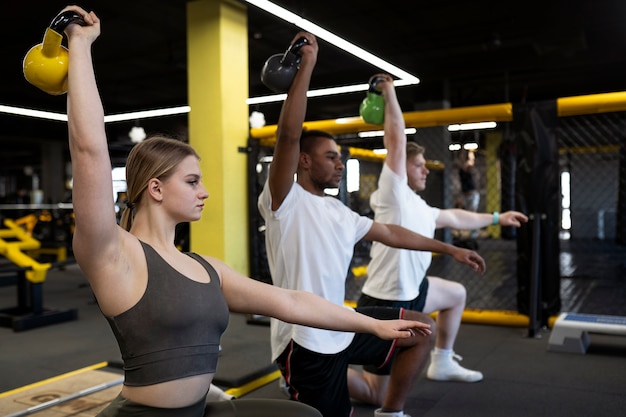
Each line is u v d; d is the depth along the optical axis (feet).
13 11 21.43
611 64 32.94
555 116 13.52
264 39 26.66
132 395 3.67
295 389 6.55
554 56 28.53
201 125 17.44
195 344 3.75
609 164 44.16
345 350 6.60
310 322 4.42
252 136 17.67
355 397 9.04
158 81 36.29
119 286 3.55
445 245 6.82
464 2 22.50
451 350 10.32
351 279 23.30
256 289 4.35
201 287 3.87
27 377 11.01
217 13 17.17
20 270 15.61
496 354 11.92
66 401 8.73
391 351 6.98
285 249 6.52
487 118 13.99
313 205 6.63
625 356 11.66
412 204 8.95
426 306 9.41
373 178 42.11
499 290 21.26
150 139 4.08
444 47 29.43
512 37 27.63
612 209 44.09
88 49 3.56
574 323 12.10
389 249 8.77
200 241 17.29
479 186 51.08
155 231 3.99
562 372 10.61
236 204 17.38
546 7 19.49
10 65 31.40
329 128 15.75
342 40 16.07
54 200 56.75
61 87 3.81
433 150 35.94
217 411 4.10
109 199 3.48
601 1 20.01
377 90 8.97
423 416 8.50
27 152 67.67
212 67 17.28
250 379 10.16
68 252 36.32
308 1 22.33
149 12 22.48
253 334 13.71
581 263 28.73
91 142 3.38
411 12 23.90
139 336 3.59
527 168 13.82
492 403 9.02
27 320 15.49
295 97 5.95
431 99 36.45
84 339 14.33
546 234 13.82
